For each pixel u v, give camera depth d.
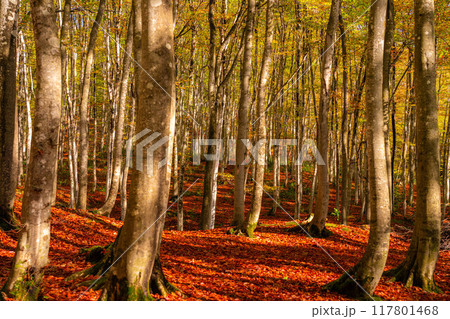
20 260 4.09
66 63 14.30
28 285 4.09
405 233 13.23
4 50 7.64
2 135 7.61
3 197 7.62
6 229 7.44
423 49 6.79
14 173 7.82
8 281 4.09
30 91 19.78
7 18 7.60
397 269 7.21
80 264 6.14
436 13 12.11
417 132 6.93
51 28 4.17
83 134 12.16
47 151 4.14
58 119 4.22
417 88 6.90
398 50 13.44
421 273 6.78
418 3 6.86
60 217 9.62
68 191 18.28
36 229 4.14
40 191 4.14
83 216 10.41
